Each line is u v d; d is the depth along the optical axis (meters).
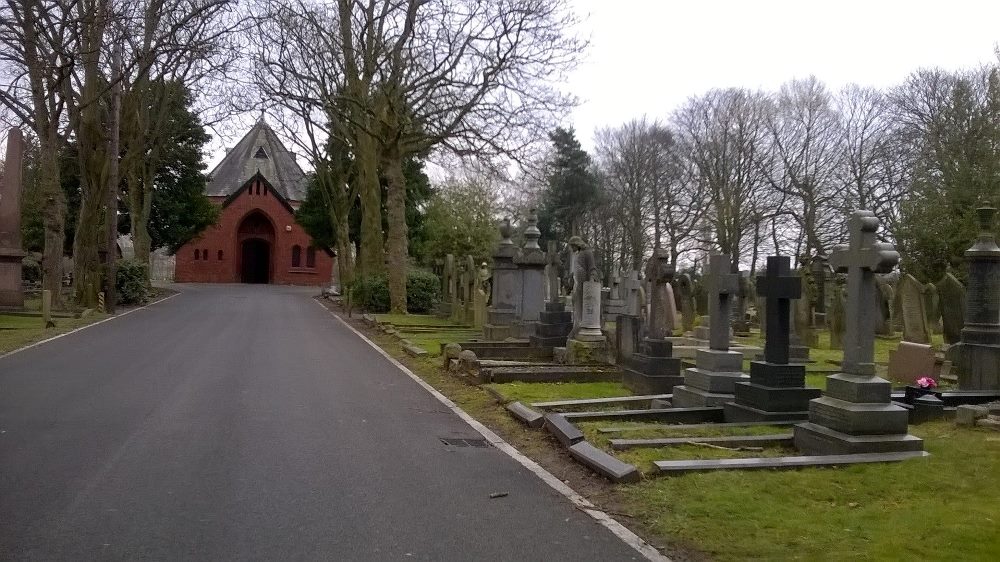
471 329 25.02
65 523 5.83
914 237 32.12
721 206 48.44
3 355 16.17
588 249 17.02
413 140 31.62
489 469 7.81
